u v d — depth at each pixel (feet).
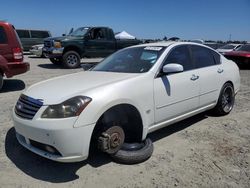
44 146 11.60
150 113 13.64
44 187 11.09
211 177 11.90
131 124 13.51
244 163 13.14
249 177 11.95
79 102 11.19
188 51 16.85
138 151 12.96
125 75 13.84
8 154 13.74
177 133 16.78
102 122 12.09
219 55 19.69
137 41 54.90
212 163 13.09
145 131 13.48
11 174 11.97
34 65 53.26
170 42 17.06
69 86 12.55
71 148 11.03
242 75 43.86
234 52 54.19
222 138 16.11
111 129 12.20
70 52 48.14
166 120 14.80
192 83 16.10
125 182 11.47
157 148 14.62
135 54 16.14
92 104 11.34
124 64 15.62
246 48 55.93
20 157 13.47
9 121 18.29
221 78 18.83
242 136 16.49
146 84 13.47
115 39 52.11
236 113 21.04
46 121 11.10
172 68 13.99
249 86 33.42
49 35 84.17
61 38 48.03
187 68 16.33
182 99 15.44
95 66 17.15
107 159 13.26
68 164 12.81
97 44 50.49
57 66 51.78
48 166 12.67
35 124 11.32
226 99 20.01
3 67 27.04
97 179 11.67
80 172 12.18
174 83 14.84
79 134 11.02
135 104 12.80
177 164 12.96
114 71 15.21
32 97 12.13
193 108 16.57
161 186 11.21
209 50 18.76
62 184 11.30
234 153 14.17
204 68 17.56
